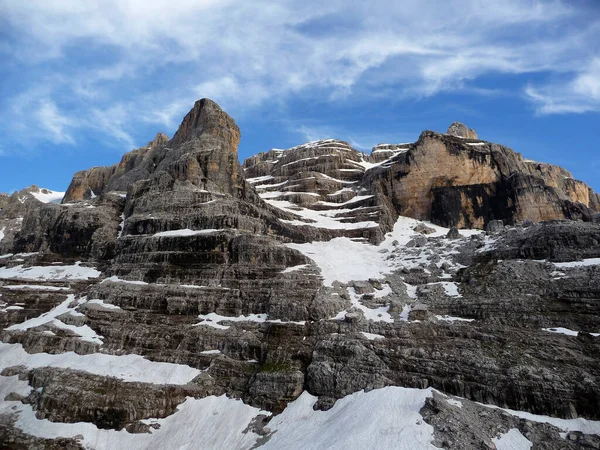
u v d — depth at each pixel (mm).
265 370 40656
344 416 32938
